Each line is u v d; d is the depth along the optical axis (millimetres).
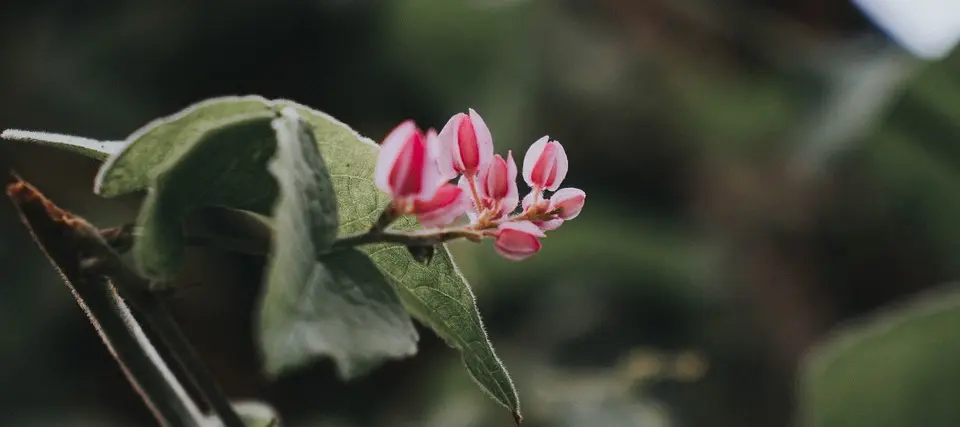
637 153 1007
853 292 947
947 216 867
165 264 305
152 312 306
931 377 459
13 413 836
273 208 312
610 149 1017
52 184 882
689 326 976
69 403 864
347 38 972
